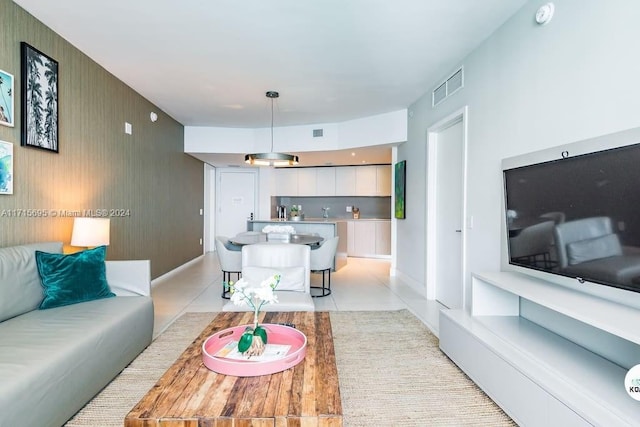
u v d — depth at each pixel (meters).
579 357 1.81
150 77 3.93
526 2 2.45
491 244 2.84
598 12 1.88
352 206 8.77
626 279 1.57
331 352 1.75
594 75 1.90
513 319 2.41
